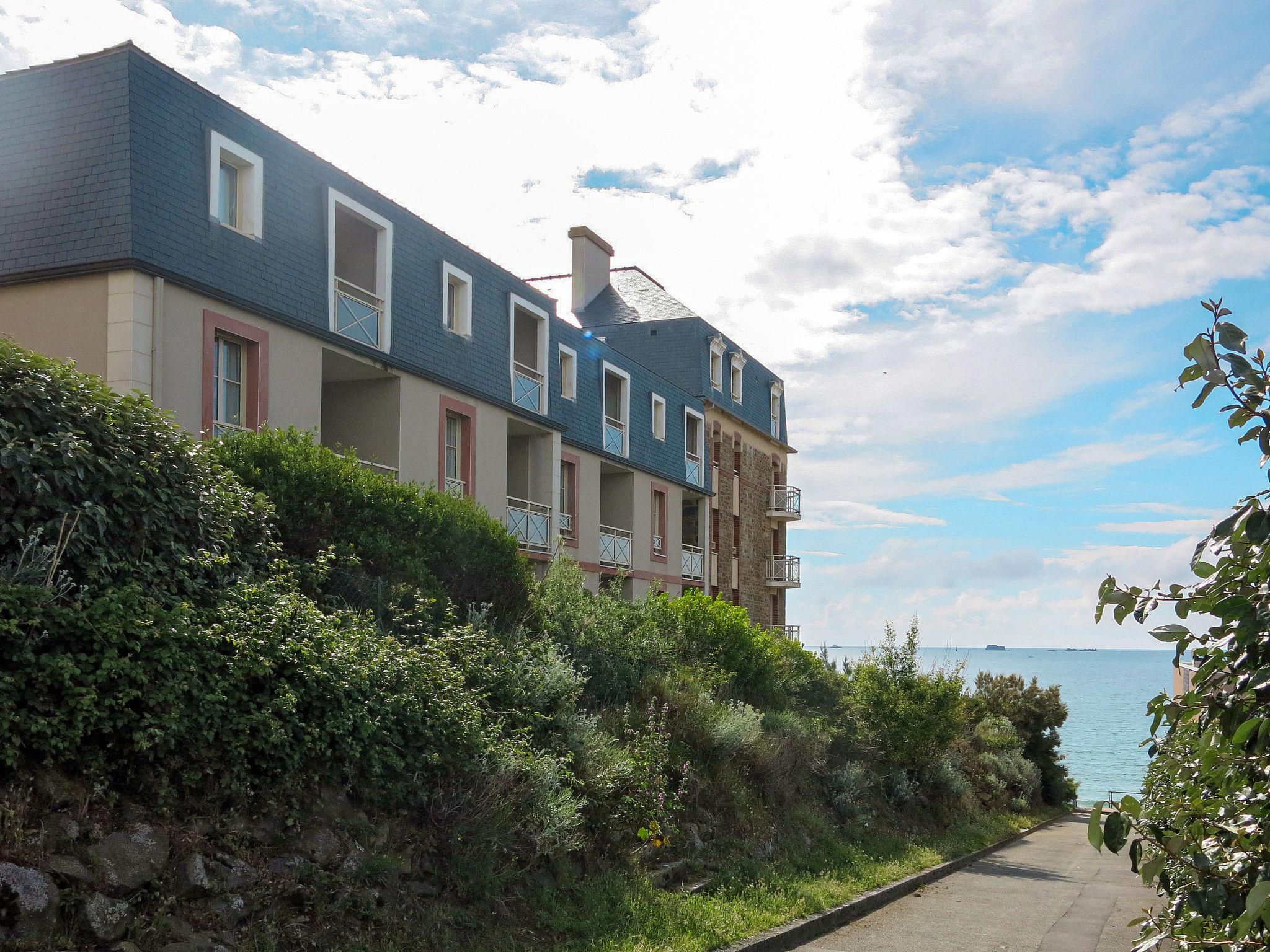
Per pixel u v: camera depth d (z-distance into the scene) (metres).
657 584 18.53
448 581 11.95
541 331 21.97
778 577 37.06
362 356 15.76
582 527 24.16
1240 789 3.31
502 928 7.45
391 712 7.55
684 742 12.41
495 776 8.09
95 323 11.82
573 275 35.22
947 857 16.31
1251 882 3.14
